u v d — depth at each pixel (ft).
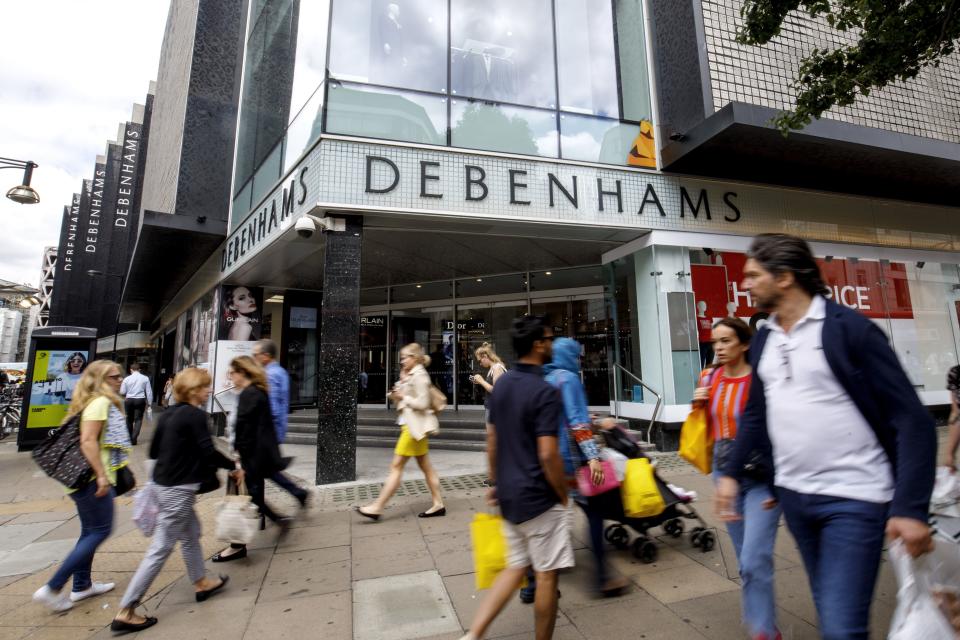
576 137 25.53
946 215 33.12
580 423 9.87
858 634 4.77
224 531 11.64
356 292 21.22
